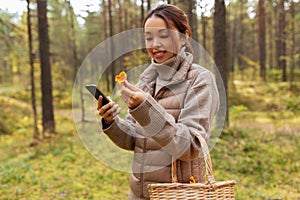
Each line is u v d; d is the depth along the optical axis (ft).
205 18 31.94
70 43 88.84
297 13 76.48
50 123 40.81
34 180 21.71
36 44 58.90
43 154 31.32
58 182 21.70
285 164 24.77
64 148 32.48
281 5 70.03
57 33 103.35
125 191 20.13
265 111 54.19
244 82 81.56
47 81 40.83
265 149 28.22
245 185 20.45
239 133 32.73
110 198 18.94
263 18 81.61
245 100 63.10
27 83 101.65
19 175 22.97
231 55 102.83
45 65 40.65
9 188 20.48
